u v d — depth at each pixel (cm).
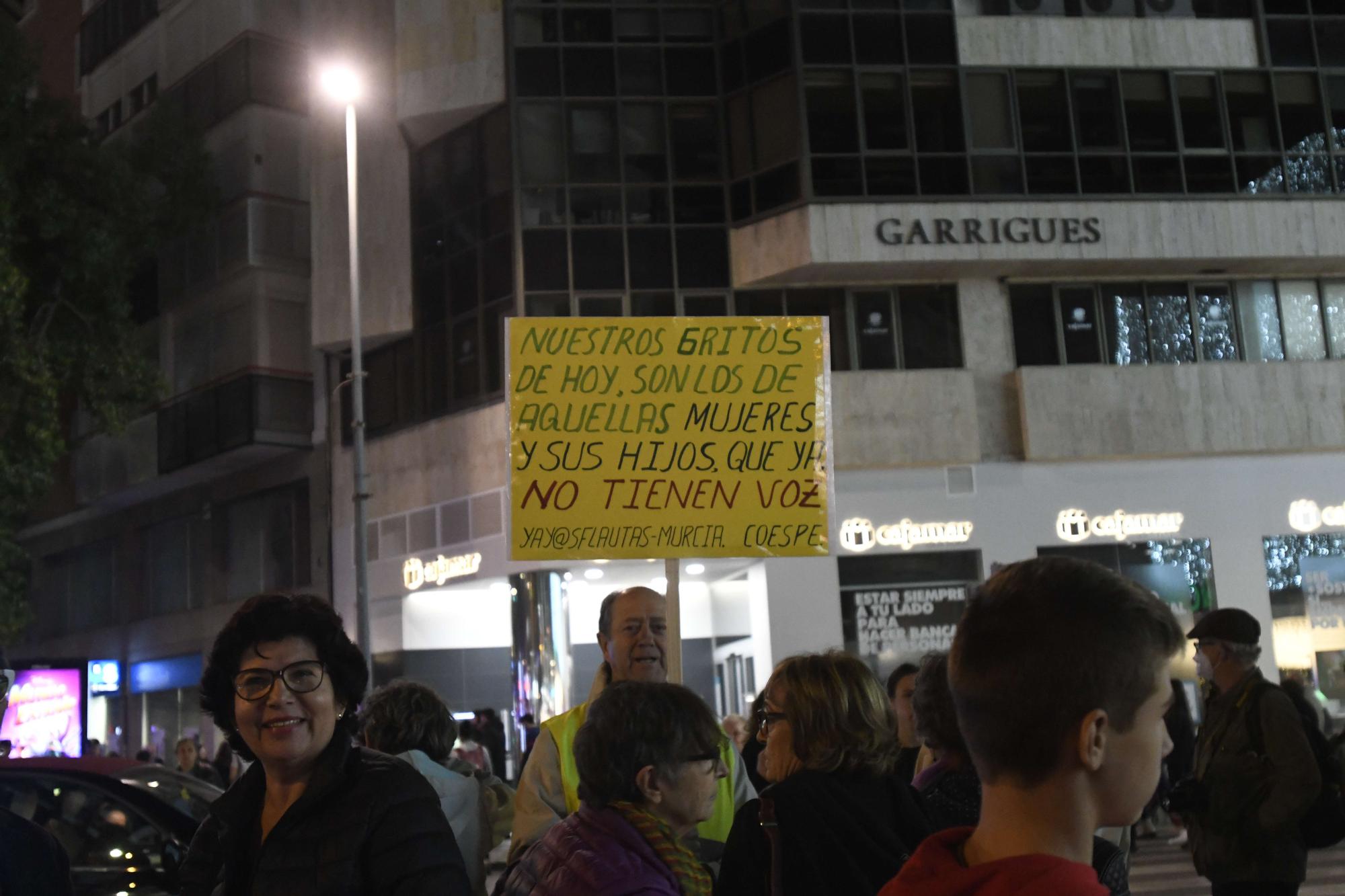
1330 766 523
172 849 702
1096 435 2362
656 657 549
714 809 489
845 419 2334
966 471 2345
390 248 2688
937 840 198
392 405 2714
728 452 704
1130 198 2383
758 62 2416
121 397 2697
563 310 2400
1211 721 537
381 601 2684
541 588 2359
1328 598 2373
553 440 693
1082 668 183
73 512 3588
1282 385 2422
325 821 343
